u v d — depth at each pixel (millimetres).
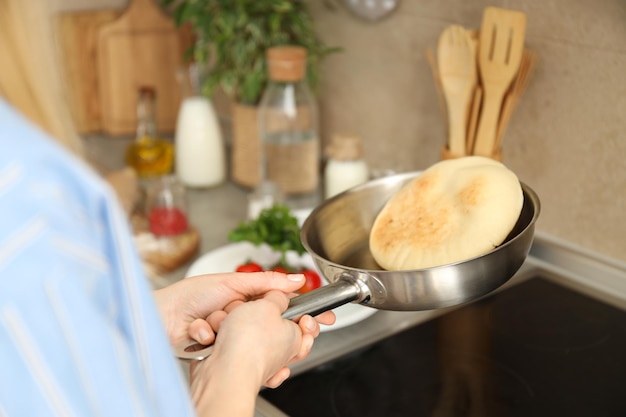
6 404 859
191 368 1304
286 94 2082
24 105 1066
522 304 1791
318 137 2227
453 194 1513
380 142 2104
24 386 860
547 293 1812
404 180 1609
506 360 1672
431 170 1558
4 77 1046
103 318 897
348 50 2115
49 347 862
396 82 2033
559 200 1839
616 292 1801
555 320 1751
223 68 2191
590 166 1786
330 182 2053
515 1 1813
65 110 1161
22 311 849
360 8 2021
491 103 1782
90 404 883
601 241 1805
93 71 2504
